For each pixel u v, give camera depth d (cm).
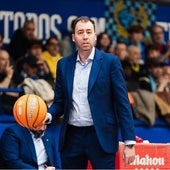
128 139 1184
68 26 2614
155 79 2484
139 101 2303
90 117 1196
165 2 2769
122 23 2686
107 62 1203
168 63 2645
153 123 2291
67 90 1207
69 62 1225
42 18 2577
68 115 1209
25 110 1247
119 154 1386
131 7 2712
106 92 1198
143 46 2648
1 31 2511
